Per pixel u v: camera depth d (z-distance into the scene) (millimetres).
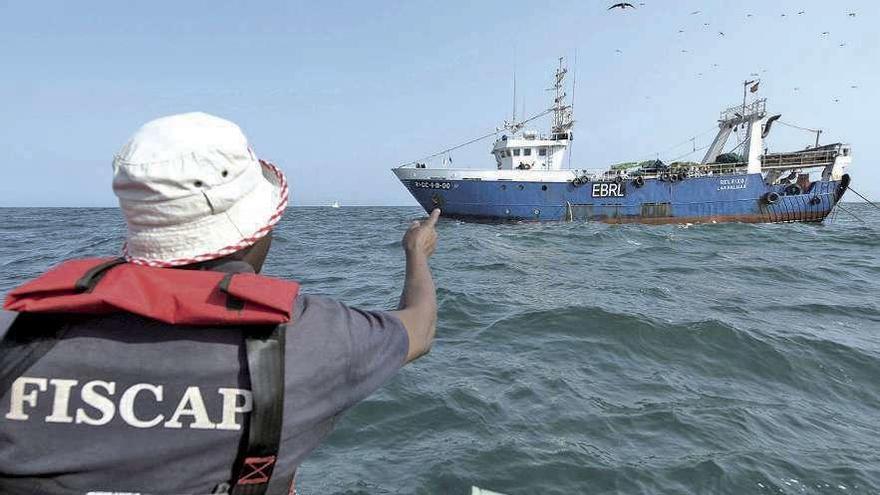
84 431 955
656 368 6109
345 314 1158
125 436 960
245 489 1021
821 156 31516
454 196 29594
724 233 24625
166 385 971
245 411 987
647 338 7043
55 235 25281
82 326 985
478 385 5297
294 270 14242
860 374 6273
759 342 6977
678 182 29047
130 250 1090
